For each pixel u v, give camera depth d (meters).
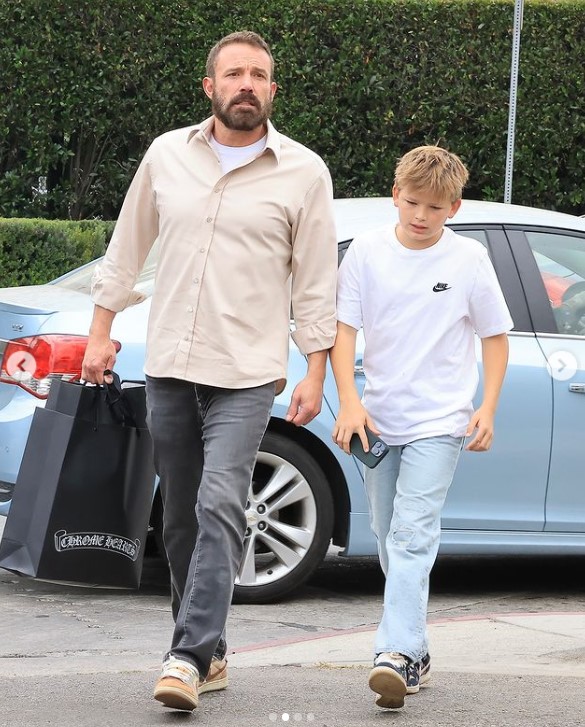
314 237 5.75
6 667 6.70
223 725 5.41
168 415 5.78
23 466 6.48
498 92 18.14
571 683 6.16
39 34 16.94
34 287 9.30
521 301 8.73
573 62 18.25
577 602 8.98
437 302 5.73
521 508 8.62
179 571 5.96
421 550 5.59
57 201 17.70
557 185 18.55
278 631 7.76
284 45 17.53
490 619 7.75
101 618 8.01
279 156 5.69
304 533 8.41
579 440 8.65
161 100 17.38
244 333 5.66
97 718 5.52
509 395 8.53
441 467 5.68
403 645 5.48
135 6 17.08
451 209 5.66
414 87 17.97
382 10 17.72
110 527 6.41
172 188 5.72
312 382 5.79
